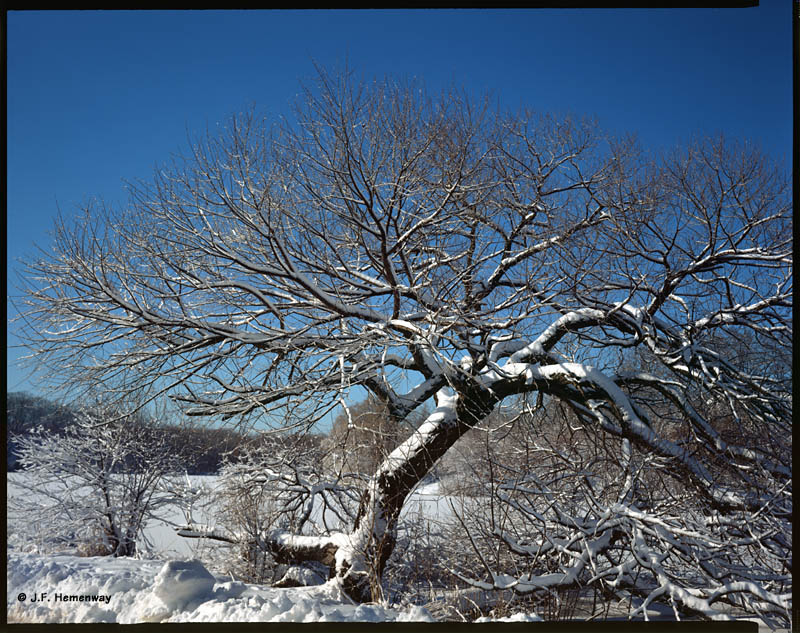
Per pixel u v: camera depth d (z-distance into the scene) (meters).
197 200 12.80
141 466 20.19
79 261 12.19
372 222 12.44
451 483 12.09
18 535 19.45
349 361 12.21
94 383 12.93
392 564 12.35
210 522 15.81
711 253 12.88
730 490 12.11
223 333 12.23
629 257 12.66
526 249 13.70
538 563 10.73
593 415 13.17
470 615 9.06
